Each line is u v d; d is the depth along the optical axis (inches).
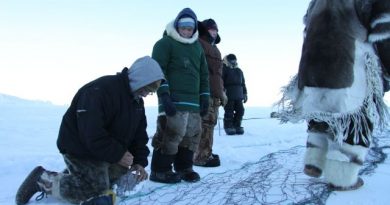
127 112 132.3
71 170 133.5
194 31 180.5
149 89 134.0
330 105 144.0
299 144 280.1
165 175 173.6
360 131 146.7
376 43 145.8
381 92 147.3
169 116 170.9
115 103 130.0
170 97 170.6
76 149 131.0
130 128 134.6
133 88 131.9
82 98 126.8
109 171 139.2
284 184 159.6
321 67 144.4
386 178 169.0
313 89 146.2
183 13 177.6
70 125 132.2
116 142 126.6
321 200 138.9
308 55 147.8
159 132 175.8
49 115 650.2
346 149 148.9
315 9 149.9
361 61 144.7
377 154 212.5
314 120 151.4
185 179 175.5
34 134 366.3
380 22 140.1
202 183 170.1
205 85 184.5
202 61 185.0
